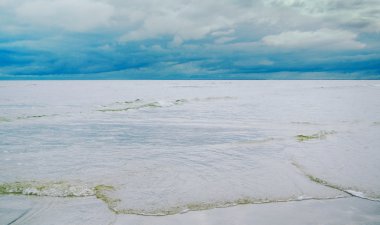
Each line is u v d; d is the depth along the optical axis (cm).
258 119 2323
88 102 3594
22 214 701
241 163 1122
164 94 5350
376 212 721
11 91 6262
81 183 894
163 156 1223
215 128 1928
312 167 1067
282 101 3959
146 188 863
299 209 737
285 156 1217
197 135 1692
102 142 1496
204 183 909
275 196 816
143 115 2545
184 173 1001
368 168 1054
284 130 1844
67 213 708
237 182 919
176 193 830
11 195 808
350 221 672
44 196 804
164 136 1662
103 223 661
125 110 2862
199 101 3966
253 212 720
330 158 1181
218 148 1366
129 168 1053
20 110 2725
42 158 1177
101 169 1038
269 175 984
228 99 4300
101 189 849
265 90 7144
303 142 1473
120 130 1841
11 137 1589
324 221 672
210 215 703
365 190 859
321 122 2148
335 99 4256
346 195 825
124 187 869
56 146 1395
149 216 696
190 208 739
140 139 1578
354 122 2138
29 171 1009
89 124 2055
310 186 889
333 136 1609
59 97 4466
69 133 1725
